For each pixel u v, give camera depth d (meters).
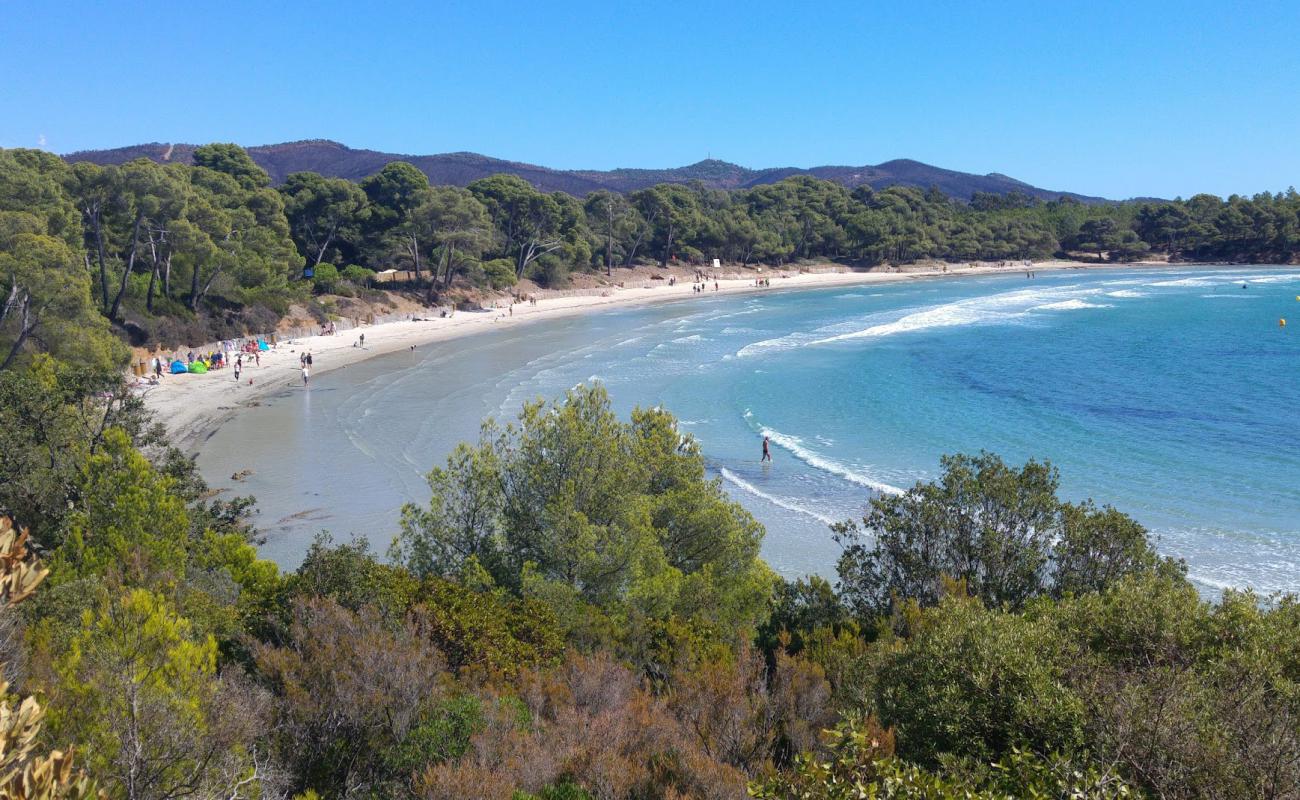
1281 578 28.00
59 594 14.34
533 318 108.88
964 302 127.44
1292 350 78.19
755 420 53.31
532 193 128.50
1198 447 45.19
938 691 11.34
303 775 11.53
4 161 54.03
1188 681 10.32
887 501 22.12
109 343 47.03
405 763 11.72
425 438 47.75
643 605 18.97
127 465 20.75
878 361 74.69
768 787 8.56
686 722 12.57
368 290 100.56
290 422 51.62
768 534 34.06
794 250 184.00
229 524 29.36
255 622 15.59
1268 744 8.97
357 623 14.23
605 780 10.72
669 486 24.75
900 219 192.12
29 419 24.75
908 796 7.87
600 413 23.84
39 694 9.95
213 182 86.38
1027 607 15.93
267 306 80.44
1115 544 19.73
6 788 5.90
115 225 67.50
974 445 46.91
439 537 21.39
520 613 16.69
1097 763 9.12
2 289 43.72
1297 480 38.91
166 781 9.67
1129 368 70.44
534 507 21.55
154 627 11.76
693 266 165.00
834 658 15.55
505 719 12.22
